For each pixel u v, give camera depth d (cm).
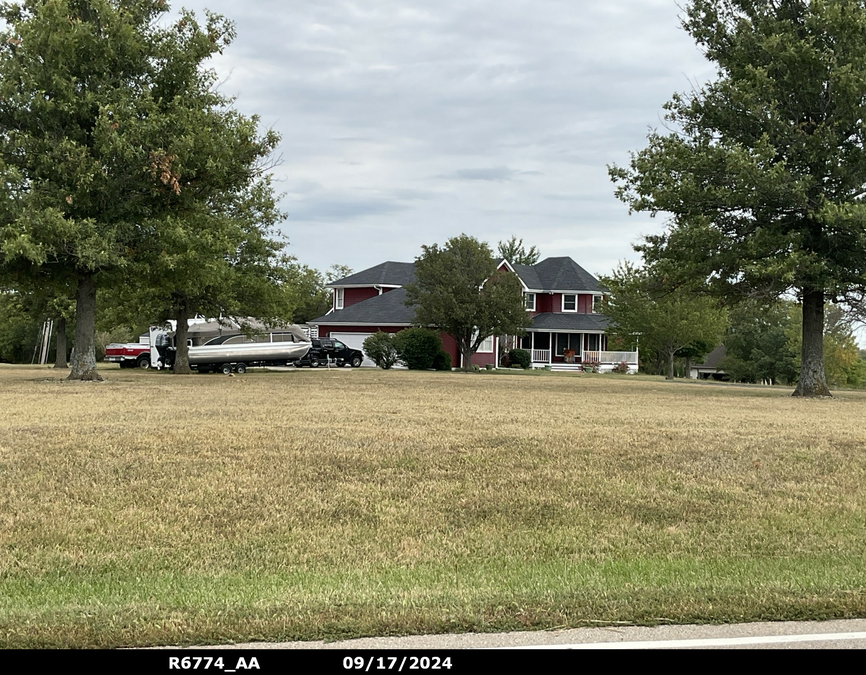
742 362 7131
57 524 852
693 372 7700
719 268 2673
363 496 994
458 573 711
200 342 4244
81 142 2597
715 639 524
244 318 3788
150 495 973
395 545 811
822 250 2645
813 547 828
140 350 4525
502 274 4566
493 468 1151
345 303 6141
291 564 745
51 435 1328
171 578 688
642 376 4900
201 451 1209
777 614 572
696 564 749
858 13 2455
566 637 527
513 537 848
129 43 2631
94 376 2891
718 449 1332
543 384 3203
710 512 968
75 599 612
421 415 1720
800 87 2575
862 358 7819
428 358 4691
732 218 2684
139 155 2522
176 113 2647
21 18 2658
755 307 2920
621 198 2784
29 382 2761
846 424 1733
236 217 3488
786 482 1134
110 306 3828
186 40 2803
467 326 4475
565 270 6134
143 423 1498
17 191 2462
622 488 1063
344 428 1466
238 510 922
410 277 5991
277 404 1945
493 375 4094
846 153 2545
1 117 2541
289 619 539
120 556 757
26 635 511
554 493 1026
